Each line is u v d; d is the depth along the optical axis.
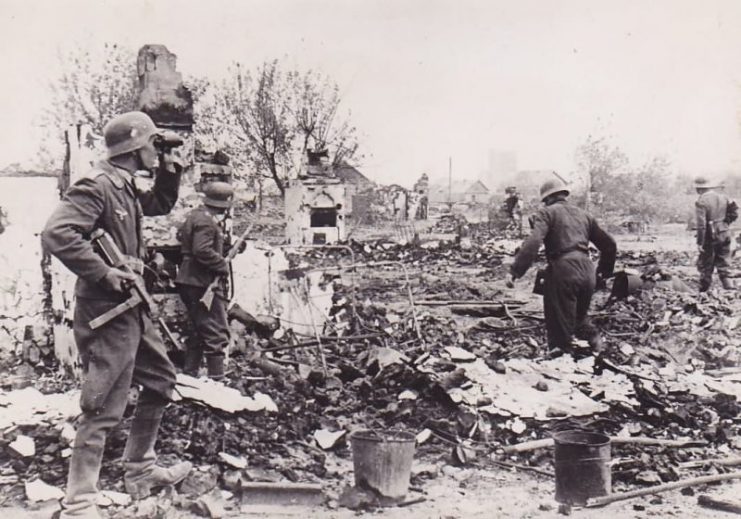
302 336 8.00
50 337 7.37
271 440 5.33
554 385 6.69
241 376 6.43
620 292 8.82
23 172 16.05
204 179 6.90
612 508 4.62
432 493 4.86
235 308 7.58
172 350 6.58
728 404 6.71
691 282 13.33
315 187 18.69
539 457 5.54
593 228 8.27
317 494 4.57
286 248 17.27
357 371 6.71
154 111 6.71
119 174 4.27
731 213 12.49
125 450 4.53
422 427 5.93
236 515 4.36
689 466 5.42
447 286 13.55
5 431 5.00
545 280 8.12
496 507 4.60
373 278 14.50
